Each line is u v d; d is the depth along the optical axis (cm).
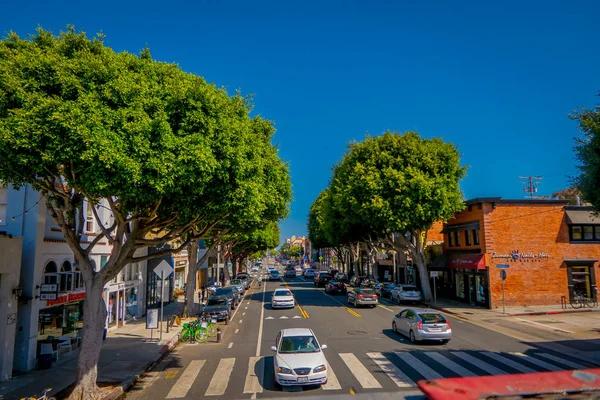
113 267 1214
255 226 2486
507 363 1402
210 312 2445
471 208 3183
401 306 3198
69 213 1207
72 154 957
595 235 3052
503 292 2727
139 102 1063
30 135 945
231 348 1781
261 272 10894
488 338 1870
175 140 1059
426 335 1705
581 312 2644
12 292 1334
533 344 1723
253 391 1165
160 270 1883
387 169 3039
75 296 1762
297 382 1152
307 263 13988
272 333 2102
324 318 2555
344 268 7112
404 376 1265
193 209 1206
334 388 1169
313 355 1231
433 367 1363
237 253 6075
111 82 1051
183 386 1241
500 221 2986
